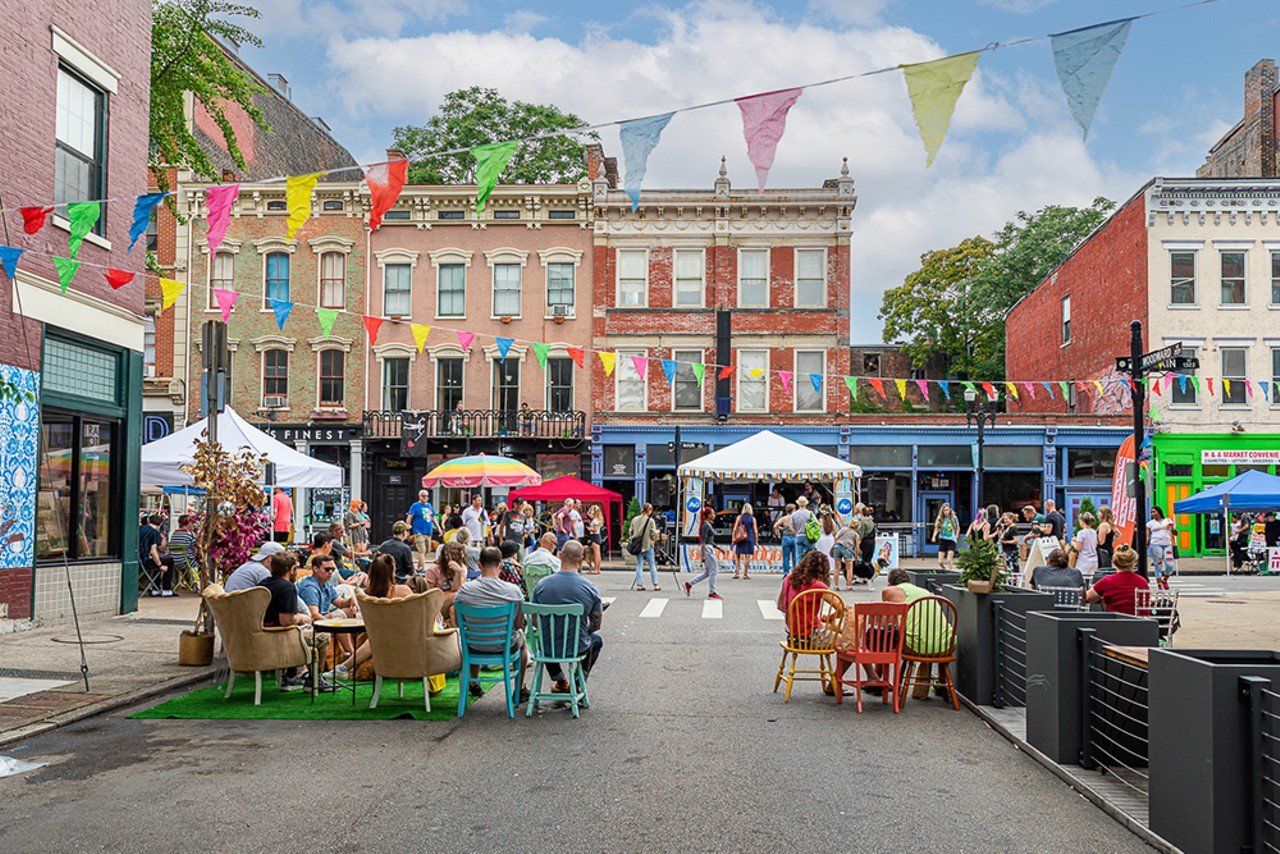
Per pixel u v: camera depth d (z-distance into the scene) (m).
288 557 10.15
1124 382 35.00
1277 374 34.34
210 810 6.51
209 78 25.78
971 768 7.62
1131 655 6.82
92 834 6.05
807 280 36.34
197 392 35.91
